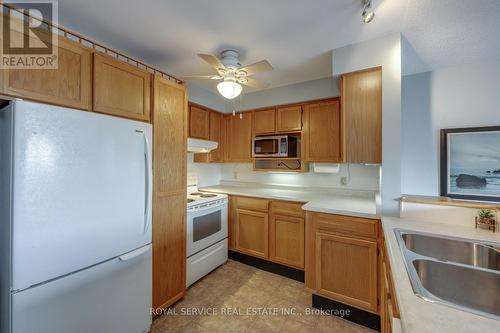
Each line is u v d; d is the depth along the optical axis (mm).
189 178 3090
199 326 1700
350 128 1851
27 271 1017
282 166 3129
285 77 2576
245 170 3539
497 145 1843
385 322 1310
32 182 1031
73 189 1173
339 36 1724
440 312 681
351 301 1763
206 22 1561
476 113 1936
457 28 1547
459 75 2000
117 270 1395
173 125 1904
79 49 1282
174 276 1930
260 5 1383
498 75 1873
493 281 943
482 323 628
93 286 1270
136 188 1503
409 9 1380
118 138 1394
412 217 1646
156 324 1717
